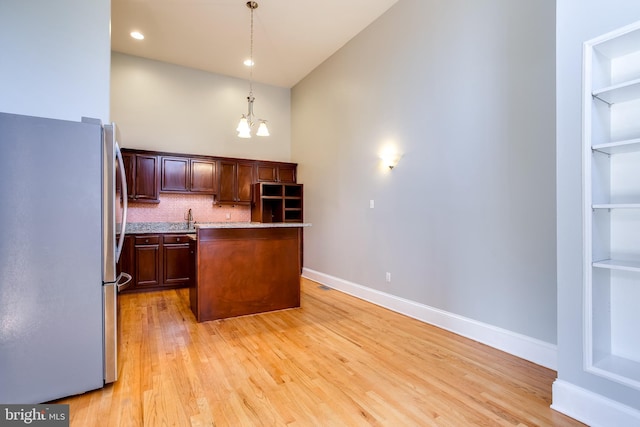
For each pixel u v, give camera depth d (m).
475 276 2.93
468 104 2.98
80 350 2.00
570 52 1.83
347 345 2.81
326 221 5.27
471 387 2.12
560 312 1.88
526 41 2.54
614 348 1.87
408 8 3.64
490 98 2.79
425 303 3.45
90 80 2.78
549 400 1.97
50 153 1.90
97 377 2.05
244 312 3.62
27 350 1.85
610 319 1.89
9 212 1.81
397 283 3.82
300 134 6.18
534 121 2.49
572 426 1.73
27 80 2.60
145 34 4.54
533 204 2.50
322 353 2.64
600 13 1.72
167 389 2.09
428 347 2.77
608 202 1.90
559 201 1.88
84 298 2.01
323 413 1.85
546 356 2.41
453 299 3.14
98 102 2.79
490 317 2.81
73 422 1.75
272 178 6.08
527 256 2.54
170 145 5.48
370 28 4.24
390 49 3.91
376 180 4.16
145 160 4.94
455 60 3.10
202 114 5.75
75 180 1.97
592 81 1.77
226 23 4.25
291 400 1.98
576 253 1.81
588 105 1.76
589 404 1.74
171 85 5.49
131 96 5.19
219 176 5.55
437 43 3.29
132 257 4.61
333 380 2.21
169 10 3.96
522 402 1.95
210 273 3.45
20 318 1.84
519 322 2.60
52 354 1.92
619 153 1.87
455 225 3.12
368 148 4.30
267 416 1.82
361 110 4.43
